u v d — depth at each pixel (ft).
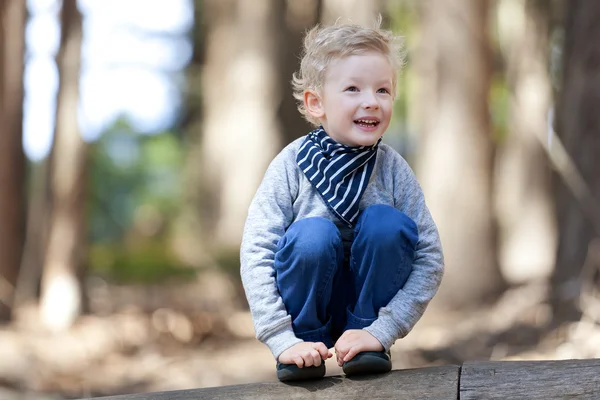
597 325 20.61
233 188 52.47
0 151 32.65
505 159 56.34
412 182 9.35
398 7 46.03
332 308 9.31
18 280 31.99
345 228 9.19
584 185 22.25
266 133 52.24
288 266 8.79
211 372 23.91
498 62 47.34
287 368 8.82
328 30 9.48
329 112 9.23
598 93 22.33
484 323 27.37
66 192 31.48
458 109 36.81
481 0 36.91
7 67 33.01
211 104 58.49
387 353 9.07
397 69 9.50
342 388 8.83
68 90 31.50
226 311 33.42
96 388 22.81
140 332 29.01
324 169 9.20
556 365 8.84
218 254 40.83
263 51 52.13
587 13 22.85
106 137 73.46
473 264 36.09
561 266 23.02
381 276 8.87
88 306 31.71
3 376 23.38
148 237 68.80
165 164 76.23
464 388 8.71
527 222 52.85
